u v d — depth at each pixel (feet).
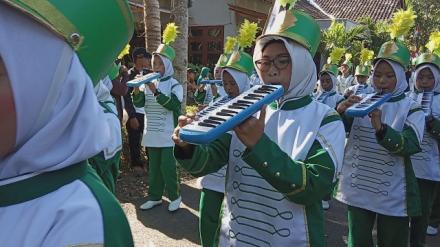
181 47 22.91
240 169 6.69
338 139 6.42
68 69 3.26
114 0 3.68
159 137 15.84
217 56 57.62
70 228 3.20
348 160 11.07
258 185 6.52
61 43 3.19
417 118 10.42
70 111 3.25
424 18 64.44
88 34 3.41
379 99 9.77
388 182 10.41
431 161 13.42
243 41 12.34
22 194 3.28
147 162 21.52
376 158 10.57
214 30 57.62
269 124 6.84
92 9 3.45
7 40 3.03
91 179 3.60
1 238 3.19
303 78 6.61
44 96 3.17
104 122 3.73
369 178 10.62
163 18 51.01
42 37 3.11
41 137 3.18
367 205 10.61
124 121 23.21
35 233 3.18
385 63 10.66
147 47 22.80
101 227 3.28
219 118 4.97
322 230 6.52
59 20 3.12
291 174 5.63
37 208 3.26
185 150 6.22
